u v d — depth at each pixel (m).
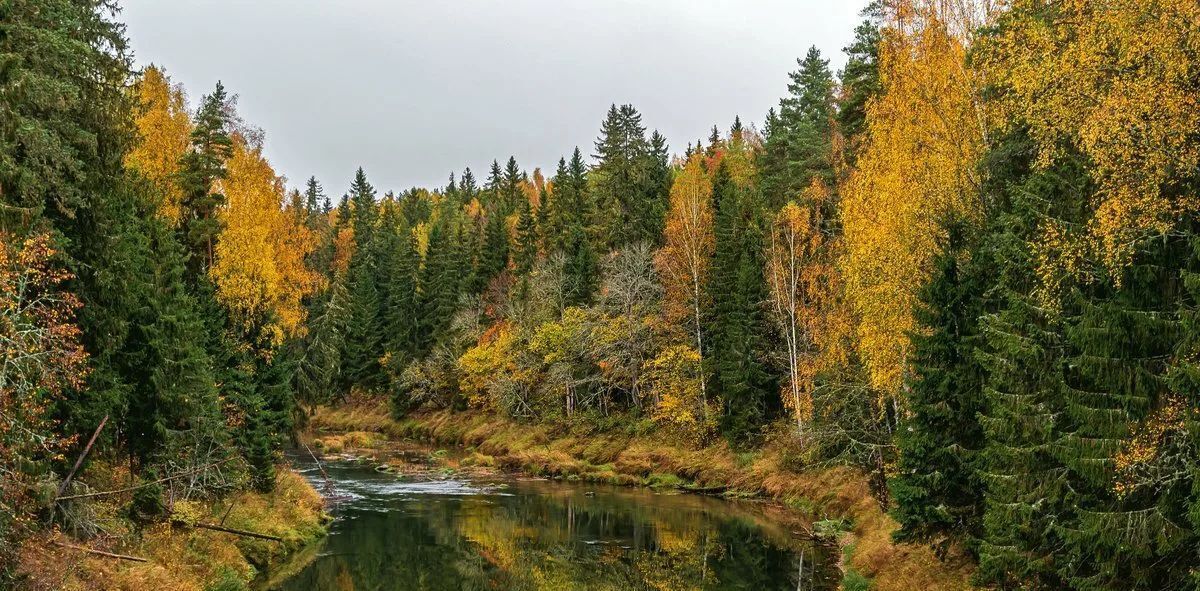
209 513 23.55
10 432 12.80
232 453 24.50
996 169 18.28
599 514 34.72
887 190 20.70
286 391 32.12
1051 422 13.08
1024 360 13.96
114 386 18.30
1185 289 11.45
